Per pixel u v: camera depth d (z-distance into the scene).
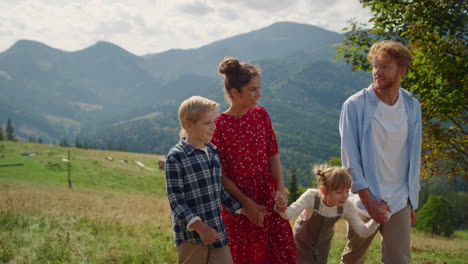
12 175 51.62
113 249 4.92
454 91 7.34
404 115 3.29
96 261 4.54
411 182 3.30
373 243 9.27
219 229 2.80
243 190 3.13
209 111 2.74
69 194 35.41
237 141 3.11
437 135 9.07
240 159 3.11
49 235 5.40
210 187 2.81
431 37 8.11
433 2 7.88
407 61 3.11
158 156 84.19
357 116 3.28
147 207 24.66
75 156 69.50
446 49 8.02
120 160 72.38
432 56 7.61
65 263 4.36
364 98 3.30
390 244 3.28
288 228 3.23
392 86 3.18
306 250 3.55
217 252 2.79
